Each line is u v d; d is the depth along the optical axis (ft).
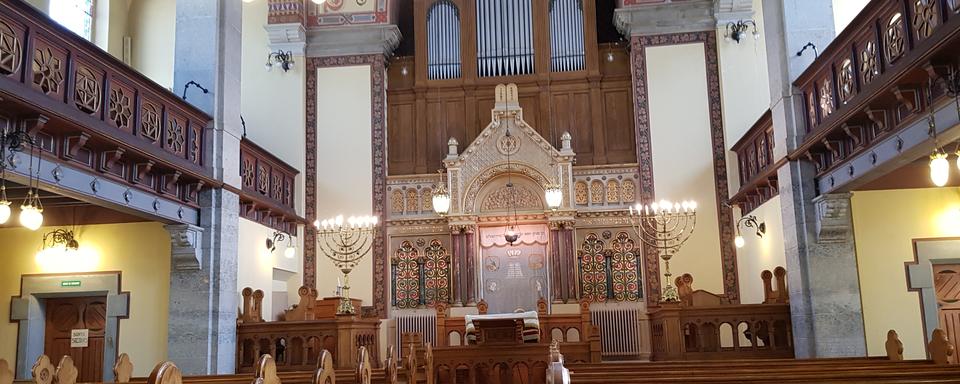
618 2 64.34
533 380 39.32
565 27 65.57
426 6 66.64
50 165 30.89
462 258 60.70
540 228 62.08
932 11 27.84
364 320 45.19
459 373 40.52
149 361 42.68
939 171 26.81
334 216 61.21
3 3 27.63
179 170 39.42
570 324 45.19
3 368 23.18
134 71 35.76
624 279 60.59
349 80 63.10
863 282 40.34
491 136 61.98
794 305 41.47
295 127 61.82
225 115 44.32
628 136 64.23
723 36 60.23
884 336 39.86
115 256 44.09
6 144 28.04
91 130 32.12
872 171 34.60
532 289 61.26
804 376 21.30
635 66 61.52
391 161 65.05
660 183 59.88
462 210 61.00
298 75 62.54
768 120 48.62
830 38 42.11
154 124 38.17
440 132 65.16
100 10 58.13
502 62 65.41
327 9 63.77
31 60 29.17
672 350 41.73
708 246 58.49
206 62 44.14
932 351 27.35
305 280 60.13
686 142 60.13
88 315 45.39
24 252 44.65
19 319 43.96
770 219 50.21
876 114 33.14
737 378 21.50
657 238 57.36
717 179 59.21
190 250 41.86
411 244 62.44
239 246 49.24
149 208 37.91
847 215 40.27
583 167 61.93
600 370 28.12
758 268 53.36
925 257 40.42
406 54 68.44
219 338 42.06
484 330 39.86
